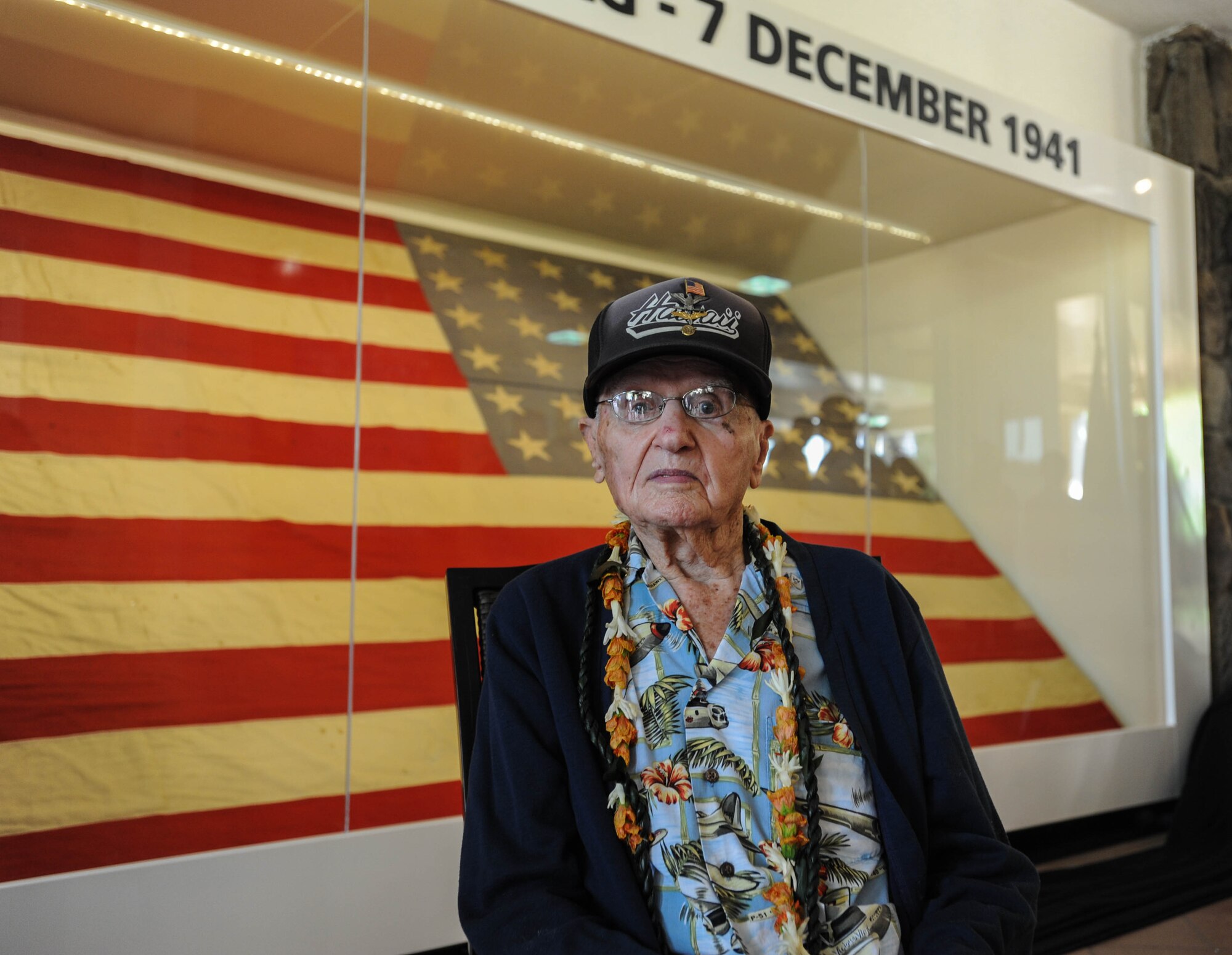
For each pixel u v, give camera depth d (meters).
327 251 2.47
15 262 2.04
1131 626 4.05
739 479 1.07
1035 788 3.54
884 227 3.53
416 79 2.54
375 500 2.48
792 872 0.94
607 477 1.12
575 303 2.91
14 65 2.06
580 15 2.62
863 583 1.12
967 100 3.59
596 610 1.08
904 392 3.54
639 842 0.97
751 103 3.04
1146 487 4.18
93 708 2.03
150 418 2.17
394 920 2.31
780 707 1.00
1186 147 4.62
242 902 2.12
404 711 2.45
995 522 3.74
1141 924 2.80
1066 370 4.00
